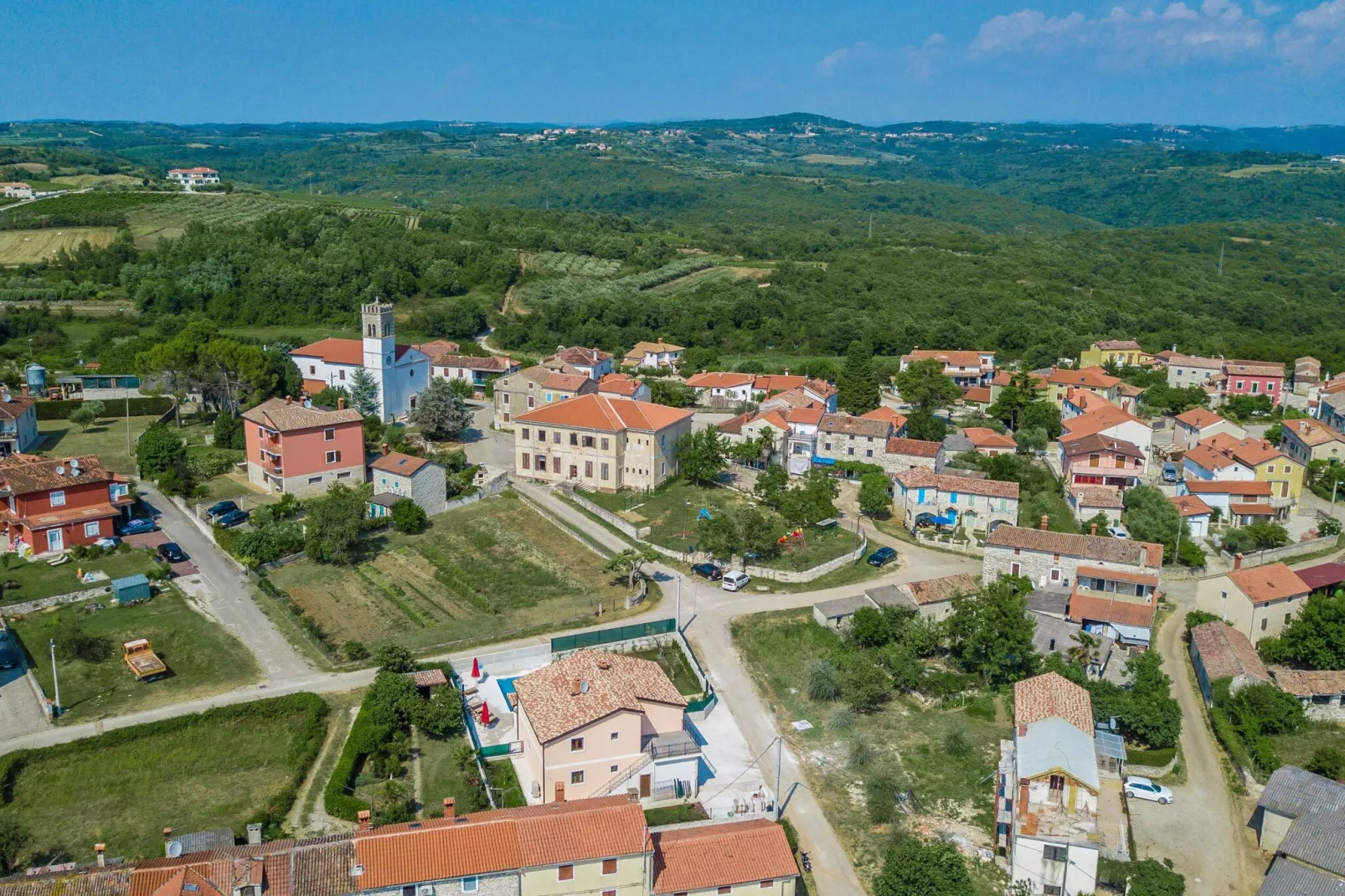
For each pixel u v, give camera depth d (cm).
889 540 12662
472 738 8069
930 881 6325
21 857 6712
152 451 13600
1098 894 6694
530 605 10469
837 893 6694
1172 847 7262
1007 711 8962
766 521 12006
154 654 9088
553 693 7656
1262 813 7425
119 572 10788
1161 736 8162
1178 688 9525
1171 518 12600
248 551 11031
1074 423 16100
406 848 6022
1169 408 19625
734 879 6256
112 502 12038
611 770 7425
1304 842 6794
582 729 7250
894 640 9944
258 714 8288
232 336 18212
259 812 7131
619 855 6078
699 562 11606
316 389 17362
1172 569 12119
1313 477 15500
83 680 8781
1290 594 10369
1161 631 10712
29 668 8931
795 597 10875
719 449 14338
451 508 12925
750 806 7431
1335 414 18125
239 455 14575
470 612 10312
